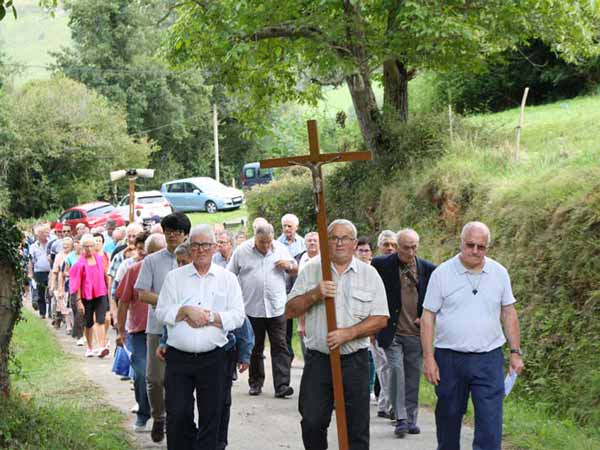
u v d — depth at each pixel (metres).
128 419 11.10
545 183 14.52
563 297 12.45
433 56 20.61
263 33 20.25
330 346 7.25
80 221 41.53
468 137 20.89
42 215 58.91
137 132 67.50
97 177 60.03
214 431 8.08
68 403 11.59
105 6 66.38
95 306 17.11
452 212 17.69
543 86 33.06
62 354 17.20
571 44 21.56
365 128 22.53
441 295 7.81
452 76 33.22
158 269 9.49
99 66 67.00
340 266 7.52
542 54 31.88
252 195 26.55
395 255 10.35
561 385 11.76
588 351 11.65
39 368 15.34
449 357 7.77
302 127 30.81
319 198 7.31
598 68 30.88
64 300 20.61
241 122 24.94
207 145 72.19
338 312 7.44
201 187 49.34
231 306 8.13
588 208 12.55
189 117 70.12
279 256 13.05
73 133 57.88
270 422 11.16
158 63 66.56
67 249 20.84
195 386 8.12
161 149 69.94
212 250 8.10
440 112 23.00
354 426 7.52
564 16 20.45
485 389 7.68
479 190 16.67
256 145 72.75
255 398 12.85
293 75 22.80
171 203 50.19
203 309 7.97
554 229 13.18
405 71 23.47
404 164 21.67
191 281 8.09
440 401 7.84
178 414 8.01
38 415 9.08
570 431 10.45
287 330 14.35
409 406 10.42
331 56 19.89
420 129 21.86
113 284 13.66
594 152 15.42
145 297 9.42
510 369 7.82
